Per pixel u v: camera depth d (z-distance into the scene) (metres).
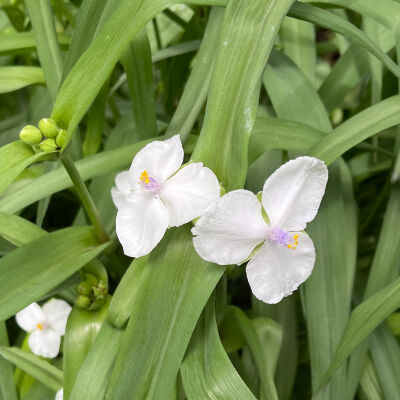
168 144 0.29
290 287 0.29
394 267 0.36
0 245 0.38
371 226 0.44
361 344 0.35
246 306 0.43
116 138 0.41
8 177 0.29
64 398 0.32
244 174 0.29
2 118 0.48
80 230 0.34
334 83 0.41
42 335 0.37
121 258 0.38
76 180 0.32
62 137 0.30
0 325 0.36
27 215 0.43
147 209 0.29
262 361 0.33
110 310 0.31
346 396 0.34
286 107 0.38
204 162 0.29
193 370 0.30
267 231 0.28
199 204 0.28
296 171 0.28
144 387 0.29
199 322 0.31
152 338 0.29
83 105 0.29
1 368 0.36
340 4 0.36
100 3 0.35
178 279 0.30
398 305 0.32
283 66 0.39
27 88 0.48
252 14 0.30
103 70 0.30
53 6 0.44
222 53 0.30
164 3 0.31
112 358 0.31
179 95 0.50
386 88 0.42
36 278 0.32
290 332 0.38
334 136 0.33
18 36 0.40
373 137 0.41
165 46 0.50
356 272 0.40
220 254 0.28
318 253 0.35
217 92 0.30
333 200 0.35
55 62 0.38
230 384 0.30
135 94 0.39
